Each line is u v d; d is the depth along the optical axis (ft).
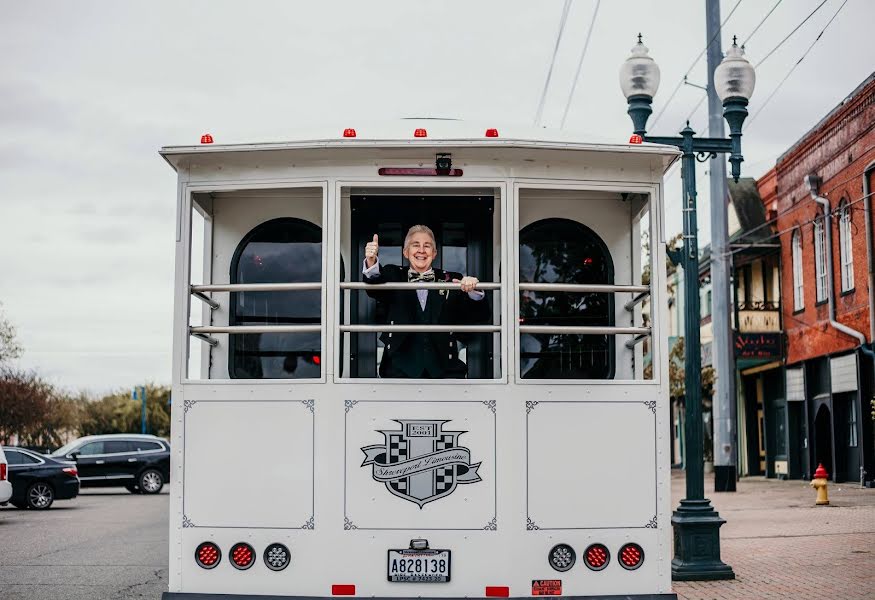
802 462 99.45
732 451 83.10
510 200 22.53
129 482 105.70
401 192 24.20
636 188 22.88
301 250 24.90
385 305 24.39
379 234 24.86
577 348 25.05
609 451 21.88
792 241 98.22
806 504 69.26
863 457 81.61
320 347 23.80
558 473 21.75
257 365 24.70
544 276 25.09
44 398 196.03
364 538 21.56
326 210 22.53
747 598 34.17
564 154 22.47
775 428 107.24
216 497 21.83
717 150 39.96
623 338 25.13
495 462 21.68
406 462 21.67
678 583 37.50
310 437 21.79
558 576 21.57
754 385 115.03
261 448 21.85
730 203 107.34
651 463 21.94
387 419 21.76
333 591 21.50
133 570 42.50
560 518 21.66
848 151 82.94
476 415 21.77
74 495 83.15
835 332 87.20
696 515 38.81
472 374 24.66
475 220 24.86
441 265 24.77
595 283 25.12
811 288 93.09
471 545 21.54
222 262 24.82
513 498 21.62
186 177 22.86
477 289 23.40
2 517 72.90
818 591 35.32
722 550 46.44
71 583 38.73
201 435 21.99
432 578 21.47
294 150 22.20
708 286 122.21
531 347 24.97
